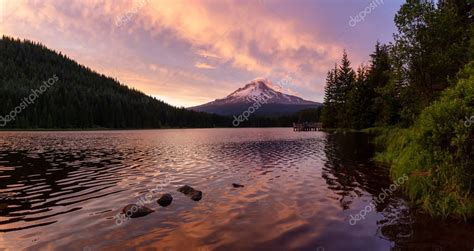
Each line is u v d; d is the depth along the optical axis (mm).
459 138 10383
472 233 8945
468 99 10672
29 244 8461
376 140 39531
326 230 9422
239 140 57062
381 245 8297
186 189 14422
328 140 48688
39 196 13867
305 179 17359
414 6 21312
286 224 9977
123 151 35188
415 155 15289
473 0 24719
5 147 39062
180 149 38031
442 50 21312
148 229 9586
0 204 12539
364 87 67062
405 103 24547
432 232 9109
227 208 11844
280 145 42750
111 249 8086
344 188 14906
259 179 17656
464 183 10406
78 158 28016
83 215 11094
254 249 8062
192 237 8906
